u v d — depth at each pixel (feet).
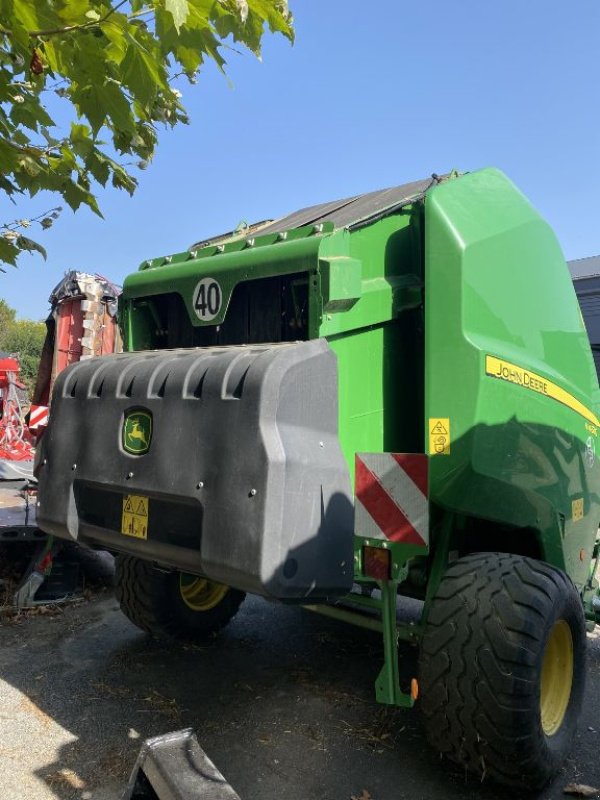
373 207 12.00
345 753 10.66
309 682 13.20
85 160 8.91
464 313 10.67
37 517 11.49
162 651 14.56
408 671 13.84
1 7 6.56
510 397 11.27
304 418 8.94
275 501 8.25
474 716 9.05
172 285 11.82
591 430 14.44
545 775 9.53
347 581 9.22
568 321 14.15
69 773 9.83
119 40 6.81
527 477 11.84
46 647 14.62
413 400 11.57
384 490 9.27
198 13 6.68
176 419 9.34
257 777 9.92
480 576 9.75
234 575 8.39
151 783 7.41
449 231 10.75
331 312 9.84
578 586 13.98
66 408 11.28
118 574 14.20
